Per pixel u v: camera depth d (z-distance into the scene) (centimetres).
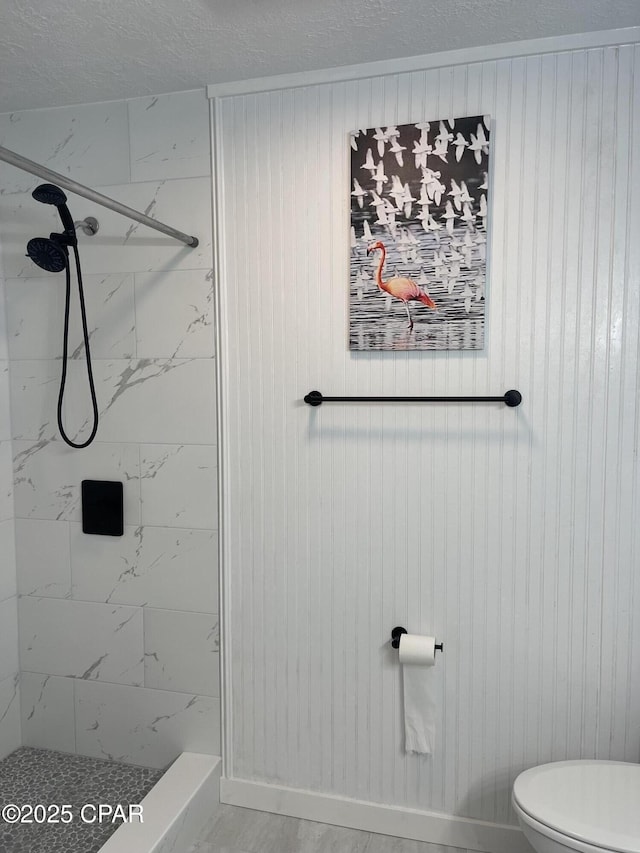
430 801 198
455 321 184
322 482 199
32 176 215
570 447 181
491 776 193
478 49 175
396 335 189
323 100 189
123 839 174
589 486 180
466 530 190
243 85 193
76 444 219
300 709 207
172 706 218
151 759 222
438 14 157
